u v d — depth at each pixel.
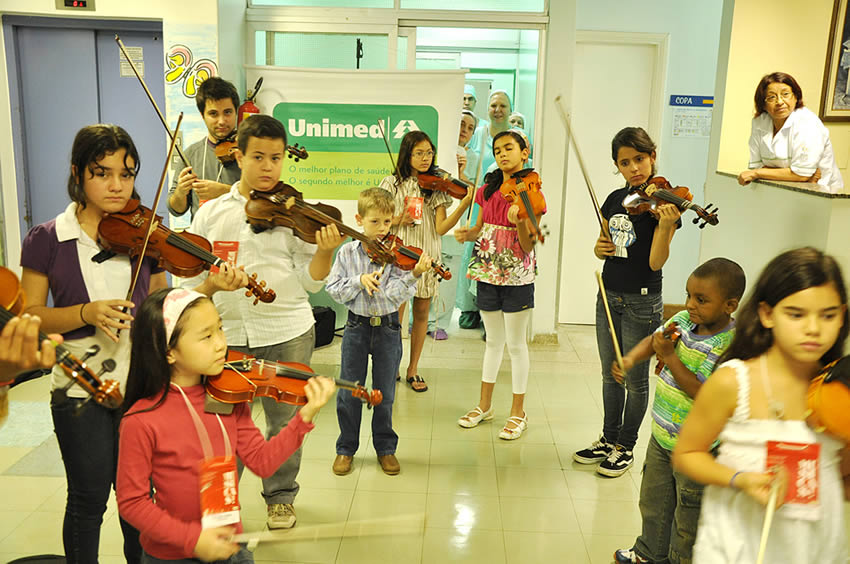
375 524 2.90
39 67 4.88
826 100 4.89
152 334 1.80
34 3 4.62
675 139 6.02
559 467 3.65
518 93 5.71
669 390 2.41
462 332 5.91
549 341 5.63
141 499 1.78
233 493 1.84
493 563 2.84
